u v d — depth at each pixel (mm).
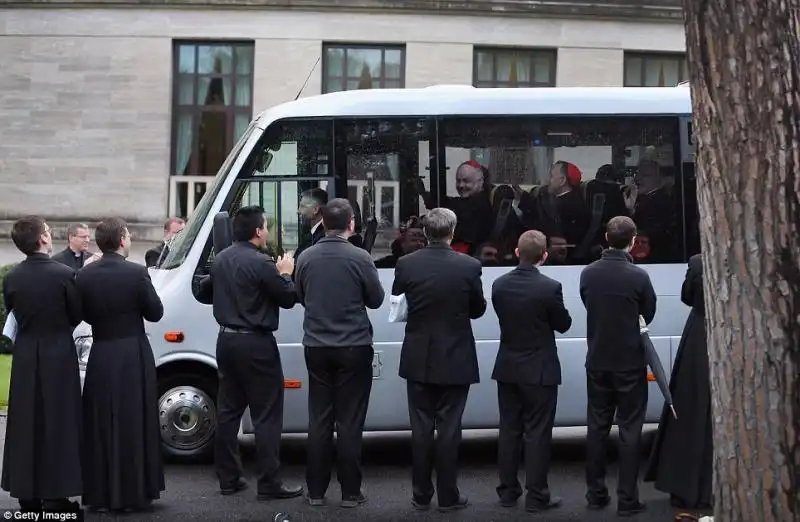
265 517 6285
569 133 7801
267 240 7543
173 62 17000
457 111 7719
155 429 6348
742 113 3934
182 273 7562
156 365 7469
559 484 7363
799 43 3939
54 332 6113
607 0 17141
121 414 6215
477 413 7680
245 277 6496
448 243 6516
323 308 6391
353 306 6422
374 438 9227
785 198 3895
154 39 16812
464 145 7711
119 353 6246
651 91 7930
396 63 17141
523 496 6945
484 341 7652
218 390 7406
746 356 3965
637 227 7797
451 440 6434
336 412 6539
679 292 7770
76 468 6090
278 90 16859
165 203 16906
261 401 6637
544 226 7734
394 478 7539
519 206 7730
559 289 6359
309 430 6555
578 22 17188
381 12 16938
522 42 17109
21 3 16812
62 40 16859
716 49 3994
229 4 16766
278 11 16859
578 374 7695
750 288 3947
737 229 3969
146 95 16844
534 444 6418
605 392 6395
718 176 4031
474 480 7496
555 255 7723
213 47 17031
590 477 6496
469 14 17031
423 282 6316
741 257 3963
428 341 6316
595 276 6328
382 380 7586
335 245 6512
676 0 17219
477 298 6402
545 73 17359
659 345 7754
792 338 3910
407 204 7648
